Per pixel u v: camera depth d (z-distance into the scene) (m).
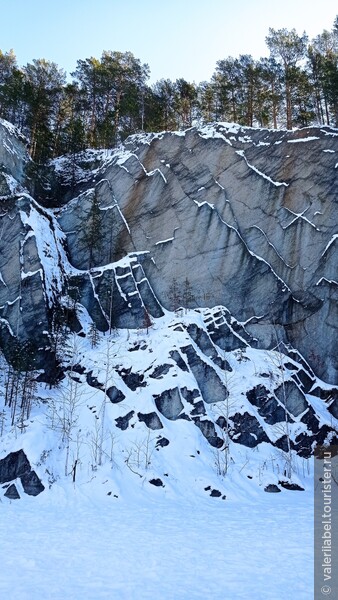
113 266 37.03
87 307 35.34
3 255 33.91
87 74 57.00
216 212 39.03
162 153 43.22
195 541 13.75
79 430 24.53
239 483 23.27
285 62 52.62
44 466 21.45
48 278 33.16
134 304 35.06
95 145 55.25
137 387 28.03
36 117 49.41
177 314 34.69
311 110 51.97
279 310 35.50
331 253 36.44
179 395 27.25
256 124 54.38
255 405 29.05
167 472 23.08
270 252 37.38
